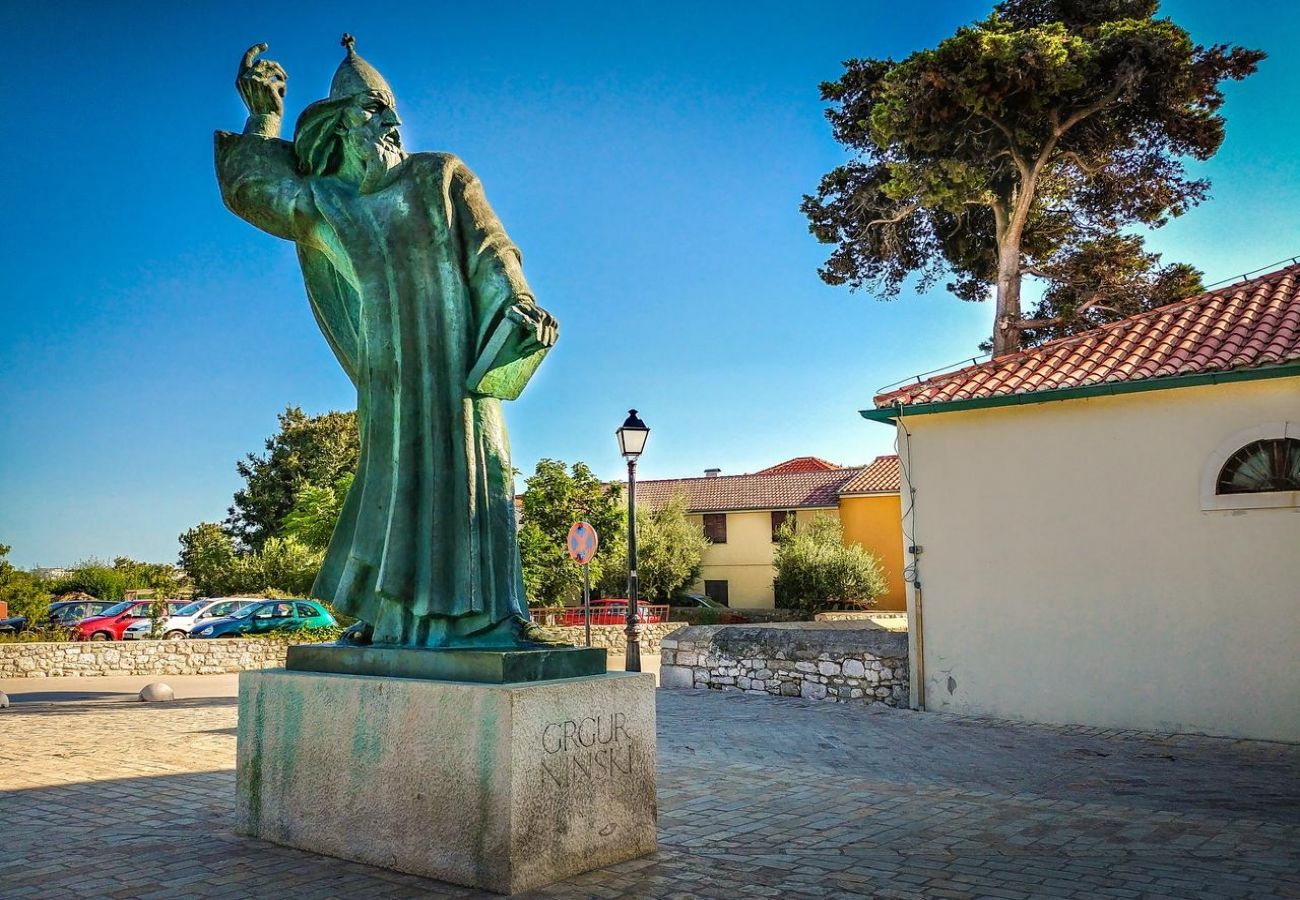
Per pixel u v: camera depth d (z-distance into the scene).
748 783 7.22
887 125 21.28
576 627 26.09
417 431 4.89
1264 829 5.77
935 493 12.80
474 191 5.08
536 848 4.12
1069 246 24.81
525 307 4.80
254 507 45.00
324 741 4.75
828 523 39.38
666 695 14.06
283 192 5.30
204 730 10.17
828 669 13.55
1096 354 12.45
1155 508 11.18
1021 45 19.39
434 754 4.30
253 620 23.67
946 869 4.82
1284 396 10.45
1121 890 4.49
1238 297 12.62
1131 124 21.94
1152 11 23.11
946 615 12.52
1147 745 10.04
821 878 4.59
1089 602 11.51
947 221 24.95
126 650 19.53
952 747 9.83
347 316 5.56
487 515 4.93
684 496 43.19
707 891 4.27
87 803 6.07
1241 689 10.45
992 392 12.27
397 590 4.74
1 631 23.45
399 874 4.34
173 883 4.22
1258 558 10.49
